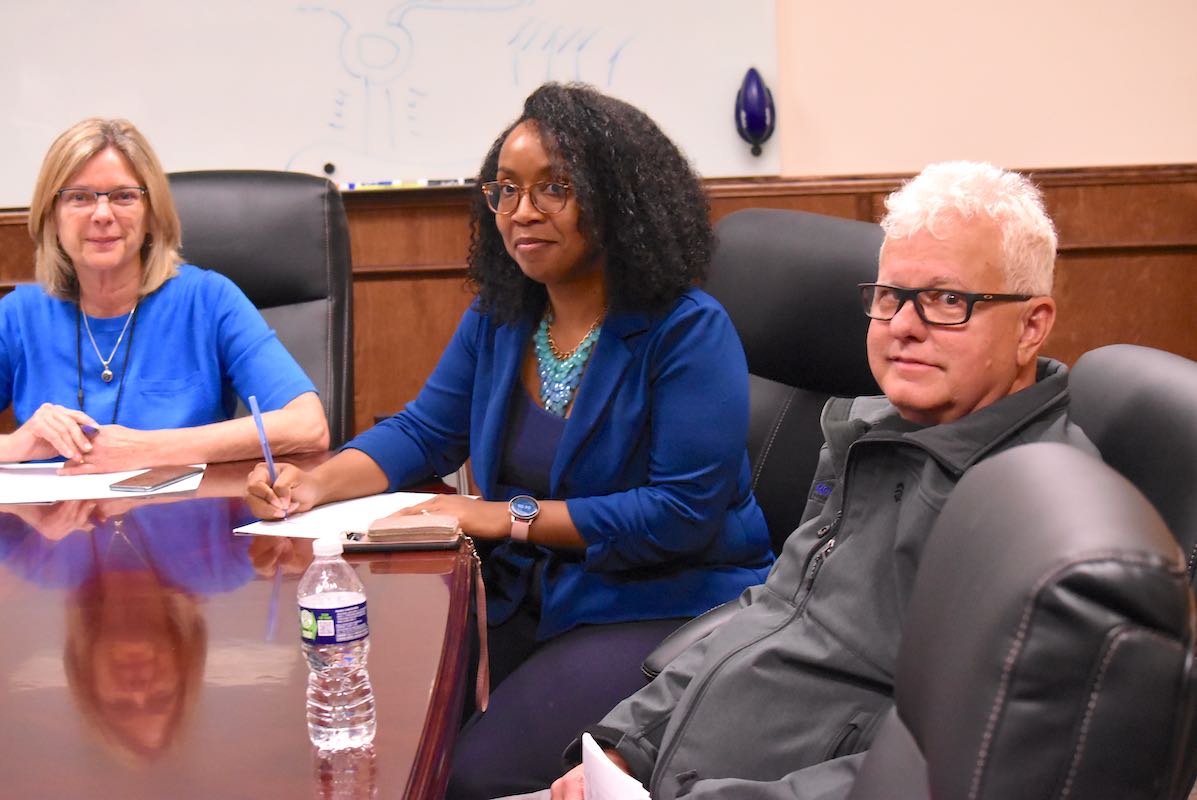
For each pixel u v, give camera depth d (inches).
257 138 134.3
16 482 67.8
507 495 69.9
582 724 58.2
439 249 135.9
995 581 22.8
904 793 27.4
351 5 131.9
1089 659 20.6
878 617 45.3
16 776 30.8
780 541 76.6
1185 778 29.4
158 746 32.5
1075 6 132.6
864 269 73.2
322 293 90.4
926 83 134.3
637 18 131.0
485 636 51.7
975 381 44.8
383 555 51.9
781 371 77.5
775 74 131.8
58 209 79.6
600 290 67.8
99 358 82.0
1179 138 134.5
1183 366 44.3
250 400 60.8
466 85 132.9
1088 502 22.3
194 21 132.3
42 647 40.6
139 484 65.4
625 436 65.6
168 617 43.5
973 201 44.3
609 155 63.7
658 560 64.6
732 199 133.3
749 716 46.9
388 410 139.4
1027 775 21.1
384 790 29.9
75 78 133.3
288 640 40.8
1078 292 136.2
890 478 46.5
